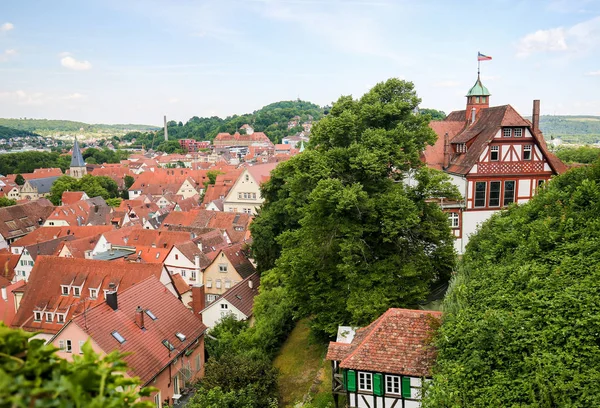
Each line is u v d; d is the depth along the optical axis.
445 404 16.44
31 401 5.80
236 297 48.19
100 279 48.09
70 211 109.94
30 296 48.28
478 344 17.92
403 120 32.47
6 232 104.88
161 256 64.06
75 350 30.14
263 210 54.03
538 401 15.26
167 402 32.69
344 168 30.38
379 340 21.16
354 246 28.41
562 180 30.72
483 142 41.38
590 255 21.00
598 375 15.09
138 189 157.38
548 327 17.58
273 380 28.42
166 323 35.72
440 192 30.91
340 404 23.95
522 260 23.12
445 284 33.97
